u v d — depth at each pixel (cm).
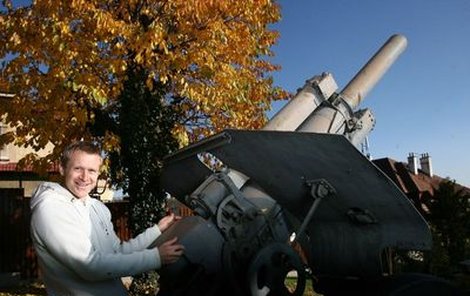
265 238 364
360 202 338
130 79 976
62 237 283
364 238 353
